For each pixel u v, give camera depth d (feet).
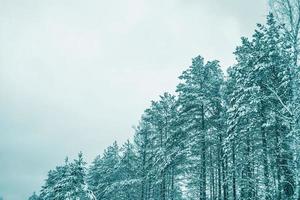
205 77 104.27
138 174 139.23
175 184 136.98
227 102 98.63
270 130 74.54
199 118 101.86
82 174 81.30
